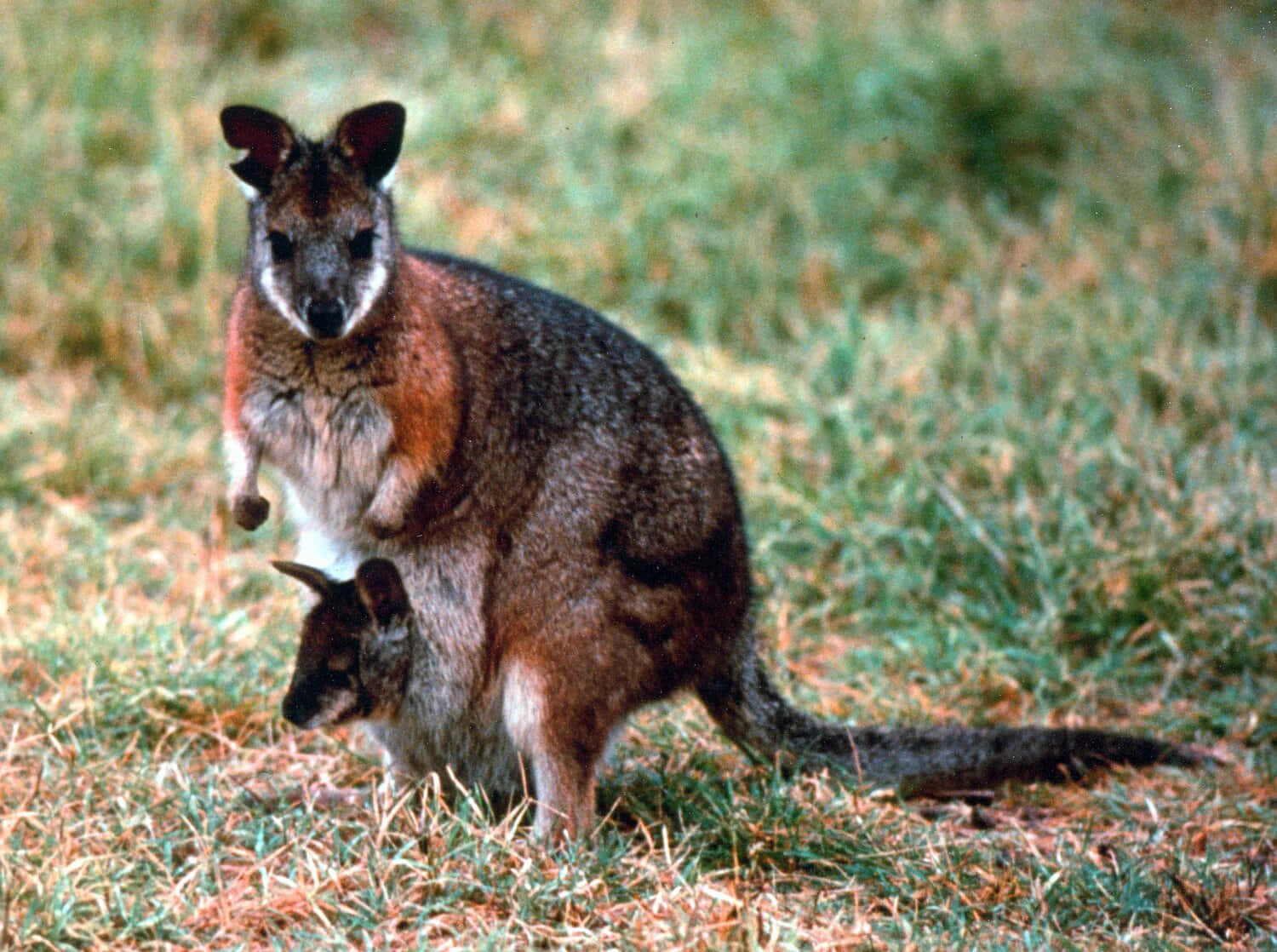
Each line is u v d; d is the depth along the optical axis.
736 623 9.22
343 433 8.73
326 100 16.81
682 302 15.55
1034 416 13.32
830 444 13.24
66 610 10.47
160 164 15.62
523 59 17.95
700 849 8.27
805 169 16.83
